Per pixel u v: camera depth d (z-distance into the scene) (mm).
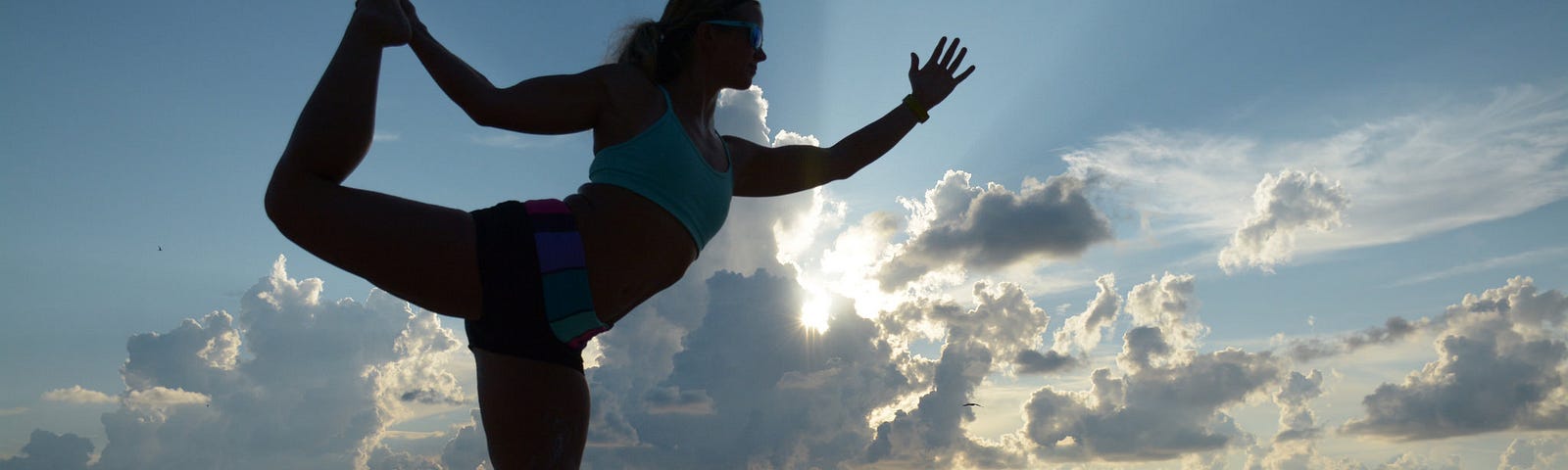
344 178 2334
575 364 2766
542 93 2555
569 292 2473
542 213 2477
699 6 2816
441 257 2357
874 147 3516
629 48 2828
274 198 2262
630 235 2568
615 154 2621
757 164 3346
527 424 2730
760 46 2896
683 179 2654
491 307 2453
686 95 2838
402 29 2396
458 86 2449
